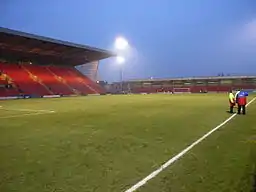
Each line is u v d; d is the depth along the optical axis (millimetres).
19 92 49094
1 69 54094
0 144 8258
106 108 22875
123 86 93750
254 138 8766
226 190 4387
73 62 72750
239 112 16688
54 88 57406
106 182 4855
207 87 83688
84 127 11797
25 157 6660
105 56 69000
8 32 43469
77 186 4672
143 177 5094
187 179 4941
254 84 78000
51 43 52000
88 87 67375
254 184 4637
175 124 12391
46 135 9828
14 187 4637
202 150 7164
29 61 63094
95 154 6906
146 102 31500
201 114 16797
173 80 87875
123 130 10836
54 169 5652
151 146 7754
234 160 6160
